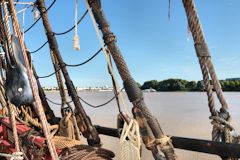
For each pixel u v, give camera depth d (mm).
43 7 6301
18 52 3463
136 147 3293
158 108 40344
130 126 3359
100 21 3748
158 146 3477
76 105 5488
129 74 3613
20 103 3469
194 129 20188
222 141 3494
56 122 6988
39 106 3121
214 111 3439
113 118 25031
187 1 3424
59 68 6113
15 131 3543
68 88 5738
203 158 11695
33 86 3127
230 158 3559
